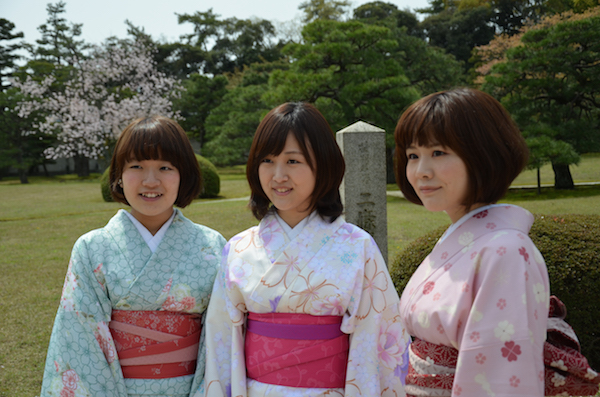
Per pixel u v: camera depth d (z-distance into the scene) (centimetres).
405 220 924
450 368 129
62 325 164
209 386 164
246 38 4222
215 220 1003
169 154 172
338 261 157
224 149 2562
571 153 1193
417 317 137
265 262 160
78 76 2567
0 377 344
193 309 174
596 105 1388
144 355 166
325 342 152
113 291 166
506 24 3603
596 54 1297
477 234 131
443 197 132
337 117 1584
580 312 295
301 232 161
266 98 1631
